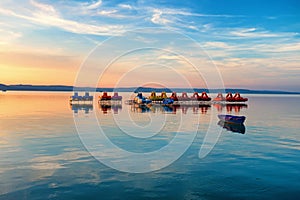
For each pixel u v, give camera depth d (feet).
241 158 40.42
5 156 39.55
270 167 36.04
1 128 65.10
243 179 31.68
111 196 26.78
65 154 41.19
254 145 49.52
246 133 62.80
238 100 184.34
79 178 31.17
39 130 62.44
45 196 26.50
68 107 132.26
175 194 27.55
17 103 156.04
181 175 32.83
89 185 29.25
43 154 40.93
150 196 26.96
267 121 85.66
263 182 30.73
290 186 29.71
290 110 129.49
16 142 49.16
